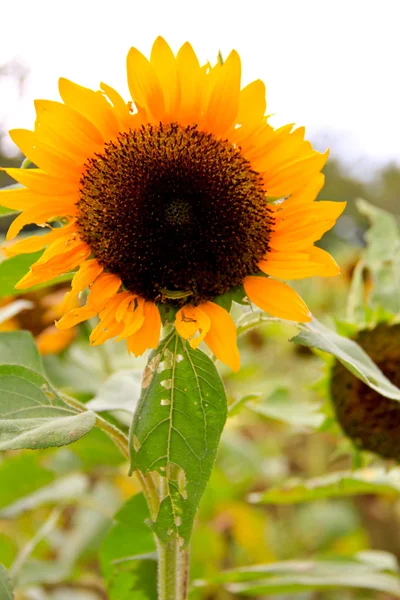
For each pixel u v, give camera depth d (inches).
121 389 27.1
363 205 32.8
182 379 22.9
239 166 24.5
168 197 24.1
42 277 23.5
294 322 24.5
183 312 23.5
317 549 52.7
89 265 23.7
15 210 25.2
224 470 45.6
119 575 27.3
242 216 24.2
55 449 34.6
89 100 24.1
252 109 24.7
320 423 31.5
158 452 22.4
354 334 29.4
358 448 30.1
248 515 48.3
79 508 45.2
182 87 24.5
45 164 24.0
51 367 37.3
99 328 23.2
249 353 58.6
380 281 31.4
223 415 22.6
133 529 27.5
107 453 34.7
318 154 24.6
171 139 24.5
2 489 35.4
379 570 33.4
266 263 24.2
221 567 47.9
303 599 45.7
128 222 23.8
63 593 44.4
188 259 23.9
